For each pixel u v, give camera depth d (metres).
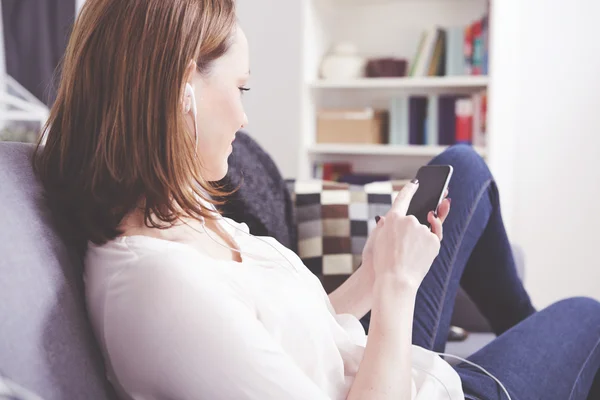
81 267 0.88
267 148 4.03
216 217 0.88
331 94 3.67
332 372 0.94
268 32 3.99
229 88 0.92
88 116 0.84
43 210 0.85
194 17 0.84
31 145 0.94
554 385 1.23
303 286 1.00
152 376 0.80
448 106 3.26
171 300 0.79
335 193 1.89
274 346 0.82
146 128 0.82
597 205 3.34
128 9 0.83
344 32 3.65
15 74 3.29
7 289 0.72
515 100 3.39
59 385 0.73
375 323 0.91
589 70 3.31
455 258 1.57
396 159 3.60
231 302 0.82
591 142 3.33
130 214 0.87
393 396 0.86
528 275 3.46
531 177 3.43
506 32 3.19
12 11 3.29
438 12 3.49
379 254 0.96
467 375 1.18
